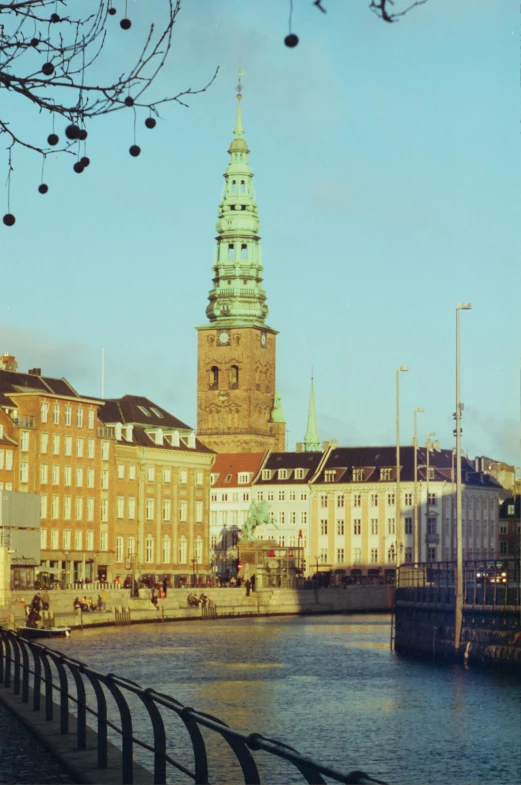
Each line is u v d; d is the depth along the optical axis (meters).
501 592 89.50
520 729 58.00
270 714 63.66
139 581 193.25
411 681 81.12
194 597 177.38
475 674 85.69
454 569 109.00
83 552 193.75
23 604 141.25
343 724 59.78
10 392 186.38
